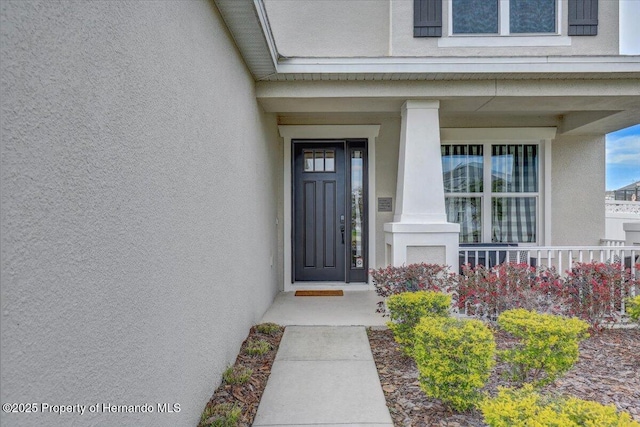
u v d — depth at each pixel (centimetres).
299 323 430
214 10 274
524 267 401
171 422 194
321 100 457
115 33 148
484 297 388
